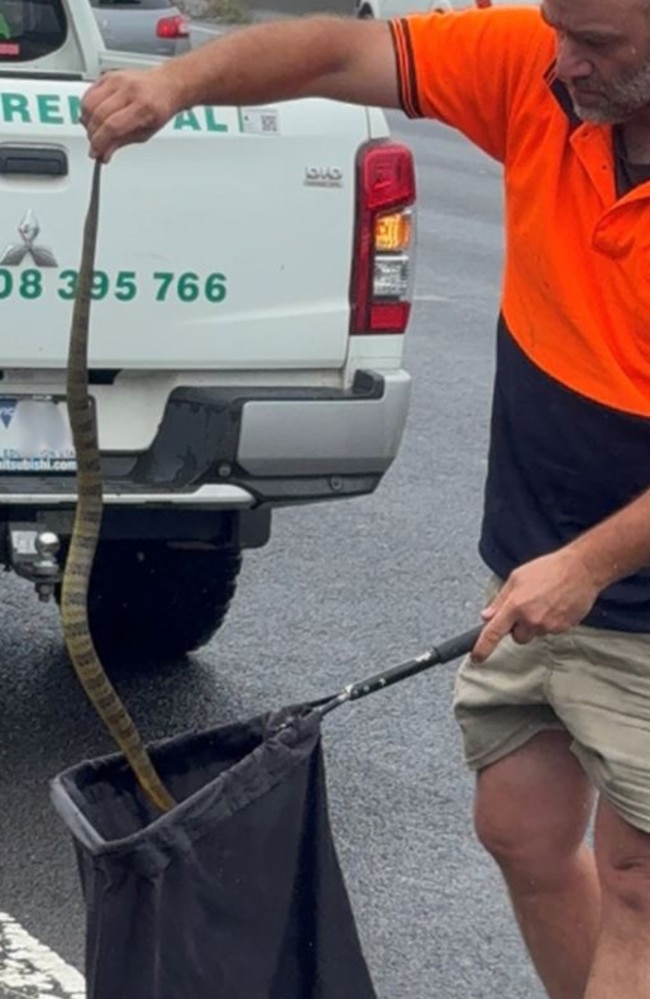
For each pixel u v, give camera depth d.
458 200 16.19
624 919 3.59
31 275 5.32
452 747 5.89
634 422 3.43
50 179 5.29
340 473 5.58
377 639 6.76
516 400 3.56
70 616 3.43
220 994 3.35
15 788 5.47
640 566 3.35
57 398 5.42
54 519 5.44
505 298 3.59
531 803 3.78
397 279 5.61
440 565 7.56
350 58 3.59
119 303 5.39
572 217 3.40
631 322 3.39
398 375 5.61
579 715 3.59
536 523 3.61
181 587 6.24
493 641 3.38
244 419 5.44
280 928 3.43
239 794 3.32
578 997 3.90
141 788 3.53
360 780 5.64
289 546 7.70
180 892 3.28
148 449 5.50
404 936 4.81
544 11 3.24
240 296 5.48
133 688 6.24
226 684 6.31
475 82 3.53
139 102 3.44
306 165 5.48
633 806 3.55
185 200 5.39
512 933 4.85
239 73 3.53
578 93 3.26
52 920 4.79
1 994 4.43
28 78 5.34
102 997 3.30
